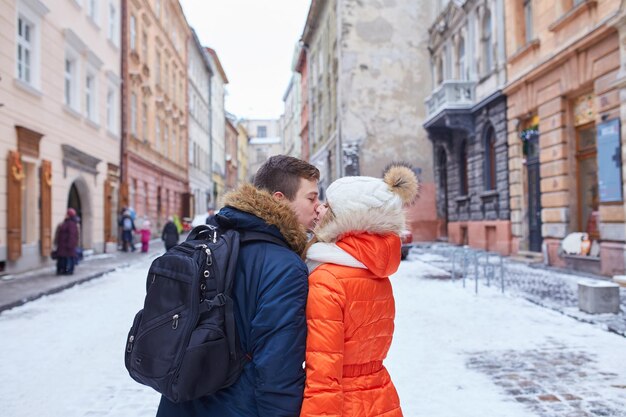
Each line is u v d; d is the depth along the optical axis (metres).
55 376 5.54
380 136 27.19
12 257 13.66
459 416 4.25
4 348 6.71
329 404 1.68
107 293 11.62
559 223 14.00
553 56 13.73
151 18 31.67
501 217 17.89
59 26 17.38
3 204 13.49
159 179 34.03
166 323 1.68
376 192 1.87
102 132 22.38
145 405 4.68
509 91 16.75
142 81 29.12
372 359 1.88
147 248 23.95
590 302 8.03
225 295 1.71
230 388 1.72
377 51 27.52
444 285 11.79
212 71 58.00
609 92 11.71
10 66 13.88
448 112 20.36
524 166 16.61
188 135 44.84
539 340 6.73
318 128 38.66
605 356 5.94
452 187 23.91
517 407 4.45
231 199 1.94
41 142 15.95
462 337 6.93
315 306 1.77
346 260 1.84
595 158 12.95
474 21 20.52
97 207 21.78
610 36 11.60
